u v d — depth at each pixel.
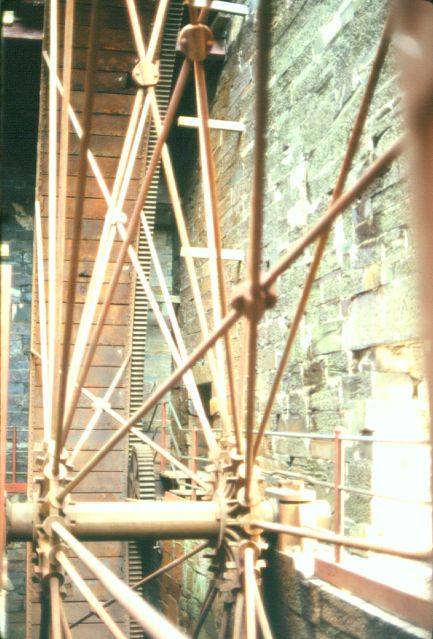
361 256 7.73
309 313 8.95
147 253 10.57
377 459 7.24
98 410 8.08
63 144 6.02
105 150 10.30
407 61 1.39
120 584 2.95
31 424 10.09
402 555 4.24
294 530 5.34
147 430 15.35
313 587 5.77
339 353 8.16
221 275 5.45
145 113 7.07
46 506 6.02
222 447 6.48
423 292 1.36
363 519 7.26
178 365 6.88
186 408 14.50
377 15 7.59
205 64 13.16
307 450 8.86
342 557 5.85
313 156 9.07
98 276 6.79
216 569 6.19
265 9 1.85
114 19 10.09
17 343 15.62
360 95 7.91
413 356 7.15
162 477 12.35
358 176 7.83
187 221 14.88
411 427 7.13
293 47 9.81
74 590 10.02
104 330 10.45
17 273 15.76
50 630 6.12
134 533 6.09
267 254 10.56
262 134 2.21
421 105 1.35
